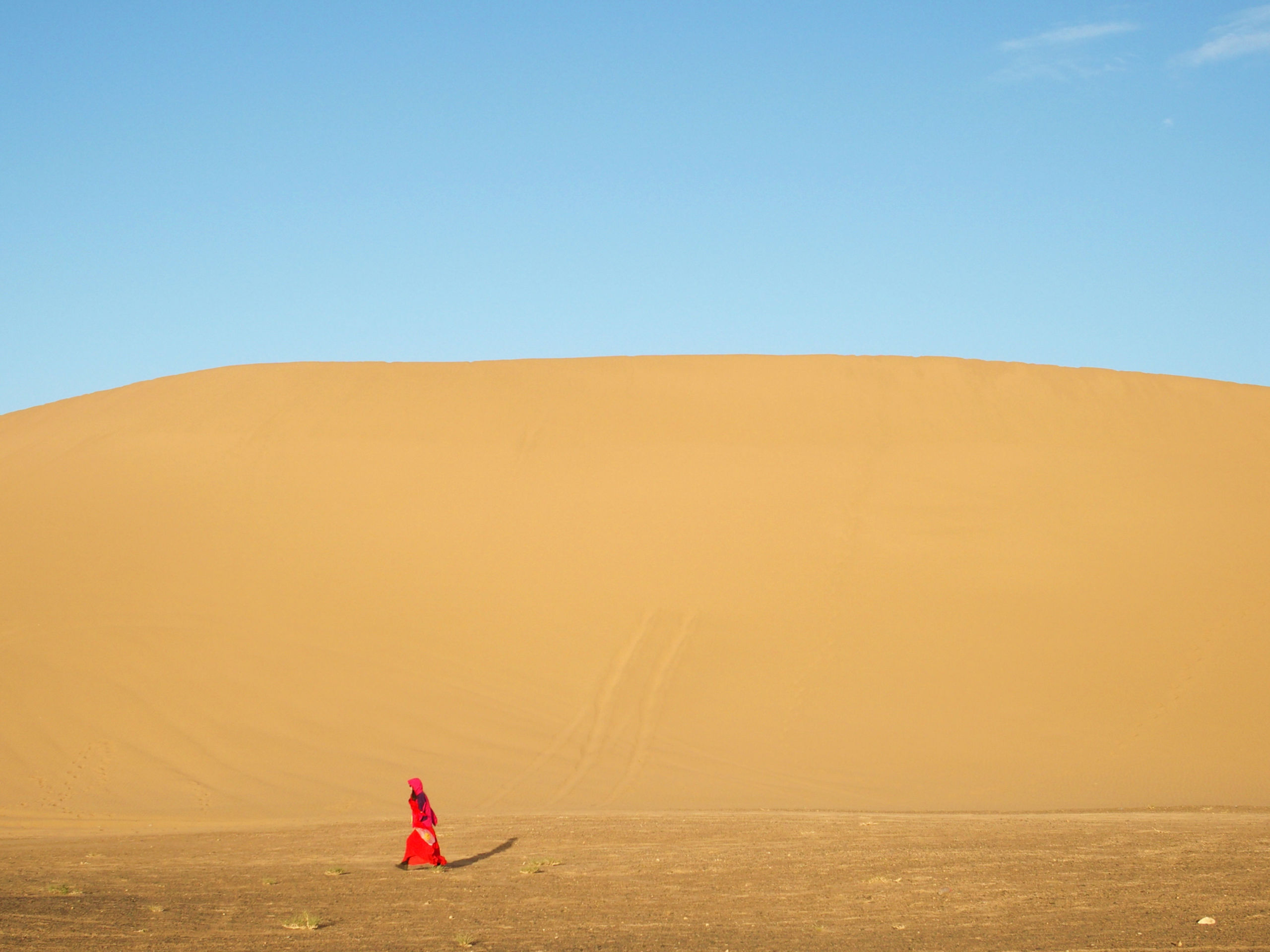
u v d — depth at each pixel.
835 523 34.91
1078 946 8.77
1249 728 26.83
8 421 45.81
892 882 12.00
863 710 27.62
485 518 34.88
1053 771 25.28
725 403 42.72
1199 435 40.78
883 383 44.41
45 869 13.45
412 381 44.19
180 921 9.92
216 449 38.78
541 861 13.94
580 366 45.84
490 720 26.77
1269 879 11.72
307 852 15.38
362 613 30.27
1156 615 30.94
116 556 31.81
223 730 25.58
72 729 25.08
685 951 8.84
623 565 32.84
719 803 22.88
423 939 9.33
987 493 36.47
